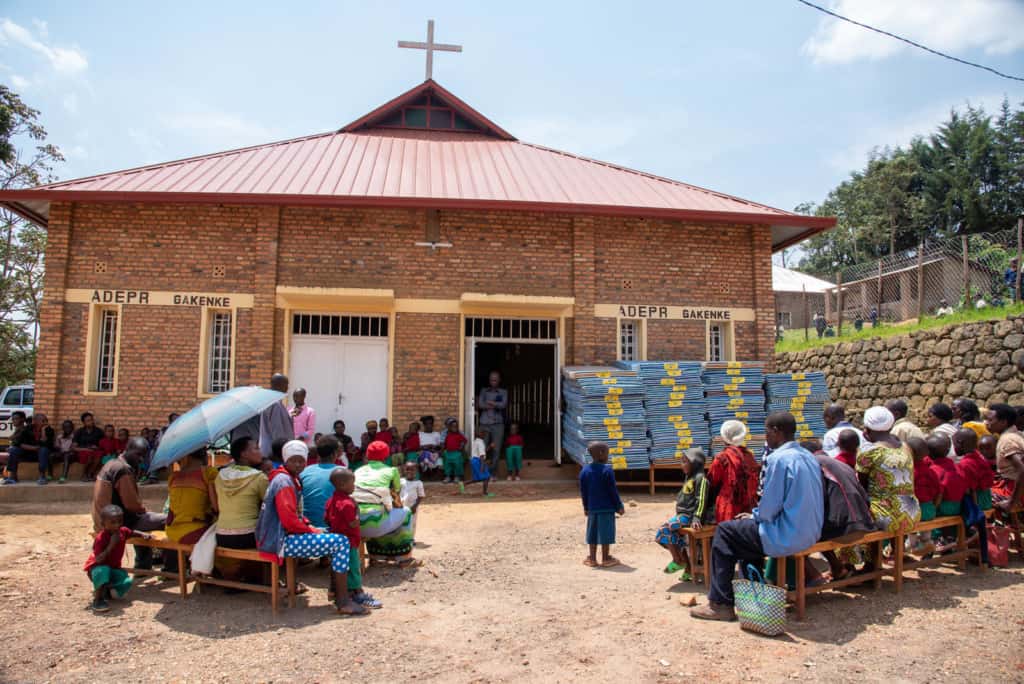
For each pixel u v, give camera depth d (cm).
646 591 650
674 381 1244
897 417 784
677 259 1426
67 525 987
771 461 552
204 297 1297
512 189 1438
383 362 1341
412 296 1338
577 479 1327
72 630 557
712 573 571
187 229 1309
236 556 616
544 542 875
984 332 1188
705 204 1471
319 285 1317
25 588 678
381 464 750
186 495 652
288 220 1326
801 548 536
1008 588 631
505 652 502
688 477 677
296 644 520
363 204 1288
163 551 704
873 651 486
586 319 1373
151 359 1278
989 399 1170
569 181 1543
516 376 1930
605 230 1409
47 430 1216
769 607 514
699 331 1419
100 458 1220
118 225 1300
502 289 1362
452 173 1518
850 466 632
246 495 629
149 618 586
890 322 2006
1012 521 729
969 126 4803
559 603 618
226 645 520
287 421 850
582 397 1219
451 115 1869
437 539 898
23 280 2605
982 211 4381
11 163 2469
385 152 1641
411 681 452
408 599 636
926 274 1905
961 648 489
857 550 677
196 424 629
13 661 492
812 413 1281
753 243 1448
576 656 491
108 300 1284
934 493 663
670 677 452
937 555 696
